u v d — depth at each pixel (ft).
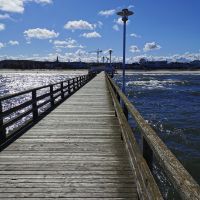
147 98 135.03
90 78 138.21
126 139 19.38
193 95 150.61
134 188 15.17
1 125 23.67
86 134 26.94
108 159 19.75
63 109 42.88
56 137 25.86
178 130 63.67
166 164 7.59
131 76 435.94
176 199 28.30
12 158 20.06
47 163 19.03
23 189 15.15
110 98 57.62
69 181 16.15
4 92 189.16
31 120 32.81
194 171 39.52
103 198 14.16
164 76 449.89
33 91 33.45
